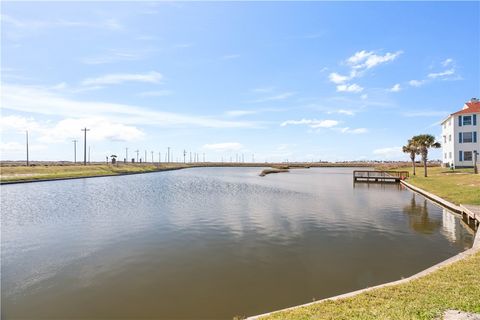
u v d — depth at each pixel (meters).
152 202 32.94
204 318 9.09
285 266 13.34
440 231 19.31
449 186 35.12
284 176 85.62
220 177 80.94
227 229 20.22
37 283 11.80
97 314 9.45
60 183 57.81
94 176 77.56
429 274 9.71
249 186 52.72
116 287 11.36
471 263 10.52
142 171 103.50
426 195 35.06
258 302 10.03
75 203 32.31
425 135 51.16
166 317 9.19
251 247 16.19
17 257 14.84
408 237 17.94
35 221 23.11
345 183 57.97
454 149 56.78
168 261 14.13
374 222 22.20
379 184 54.97
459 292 7.96
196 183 59.91
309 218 23.84
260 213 26.08
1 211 27.52
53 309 9.79
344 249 15.71
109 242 17.31
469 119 55.44
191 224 21.80
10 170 67.94
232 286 11.30
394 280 11.71
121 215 25.39
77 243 17.16
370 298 8.09
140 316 9.28
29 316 9.38
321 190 45.16
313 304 8.17
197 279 11.99
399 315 6.79
